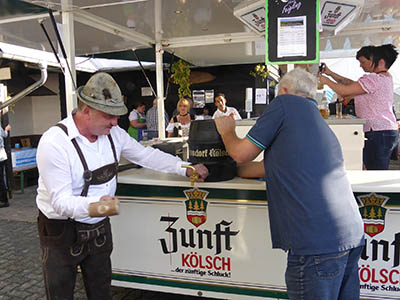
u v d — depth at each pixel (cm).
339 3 233
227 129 187
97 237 182
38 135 891
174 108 905
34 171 754
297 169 150
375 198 192
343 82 329
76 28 343
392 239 193
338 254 149
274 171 157
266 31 202
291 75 170
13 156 638
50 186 157
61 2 254
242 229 212
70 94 282
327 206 148
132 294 275
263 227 208
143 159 211
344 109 434
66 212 152
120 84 941
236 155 167
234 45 492
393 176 213
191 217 221
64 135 160
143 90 930
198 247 222
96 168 171
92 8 298
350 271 162
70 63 284
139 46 445
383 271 197
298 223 148
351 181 201
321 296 149
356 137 286
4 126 593
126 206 233
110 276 196
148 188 227
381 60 295
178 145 303
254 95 848
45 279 176
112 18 338
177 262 228
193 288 227
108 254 191
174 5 303
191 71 873
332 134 161
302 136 152
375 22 367
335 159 156
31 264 343
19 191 677
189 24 369
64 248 171
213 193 213
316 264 148
